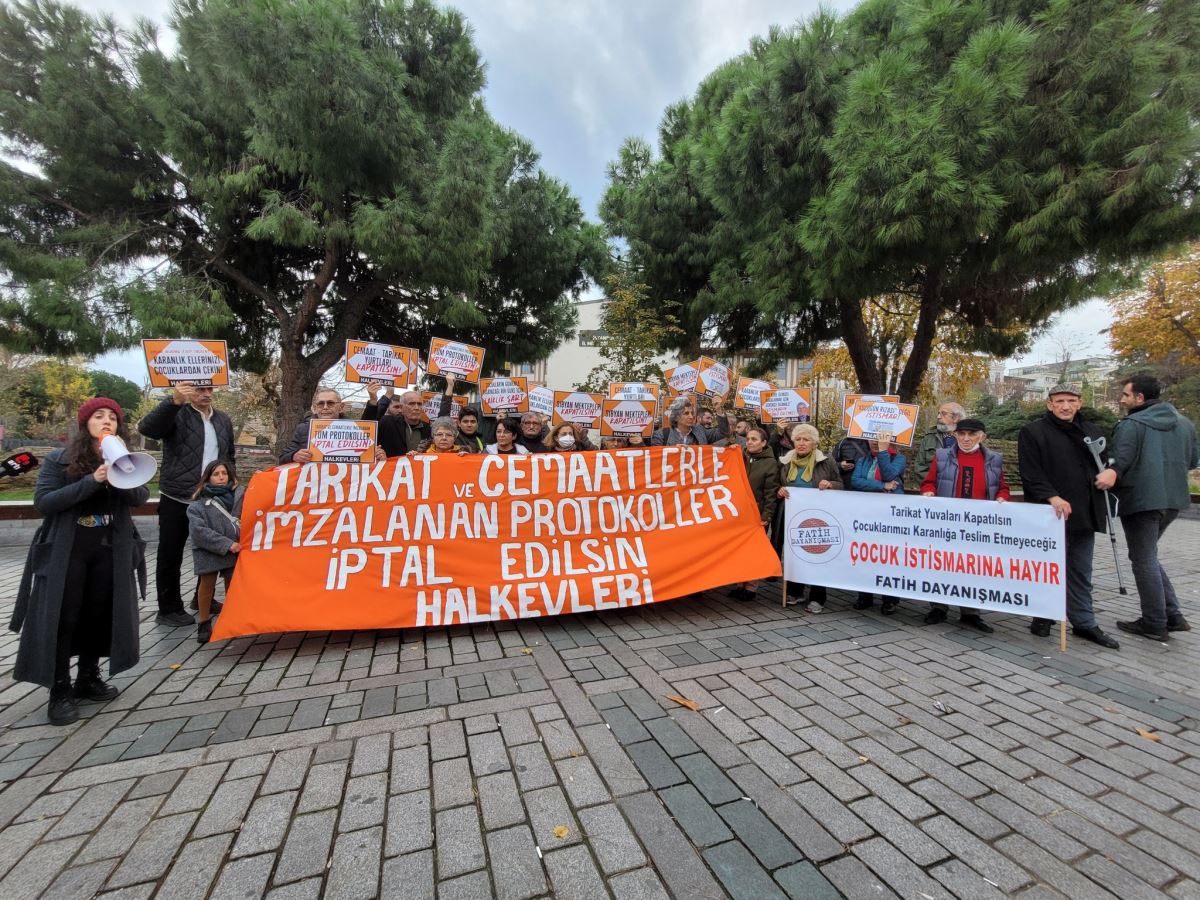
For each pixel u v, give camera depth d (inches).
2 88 298.5
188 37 280.2
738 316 478.9
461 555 167.2
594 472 181.6
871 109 234.1
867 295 280.1
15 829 82.3
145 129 315.9
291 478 158.4
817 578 187.5
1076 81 209.9
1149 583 167.3
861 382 393.7
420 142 322.0
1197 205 208.7
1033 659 149.0
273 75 271.0
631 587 175.2
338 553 159.2
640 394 253.6
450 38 360.8
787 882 73.0
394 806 87.6
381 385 241.8
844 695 125.8
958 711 119.6
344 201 332.2
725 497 193.6
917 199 218.5
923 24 253.6
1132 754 104.3
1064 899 71.1
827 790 92.2
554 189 481.1
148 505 304.3
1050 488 164.2
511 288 470.6
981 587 167.6
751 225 330.3
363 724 112.0
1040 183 217.0
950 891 72.0
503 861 76.4
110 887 71.8
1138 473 163.6
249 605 148.0
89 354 312.2
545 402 269.4
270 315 434.9
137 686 129.0
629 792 91.0
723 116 312.0
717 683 131.0
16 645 155.6
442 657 145.7
